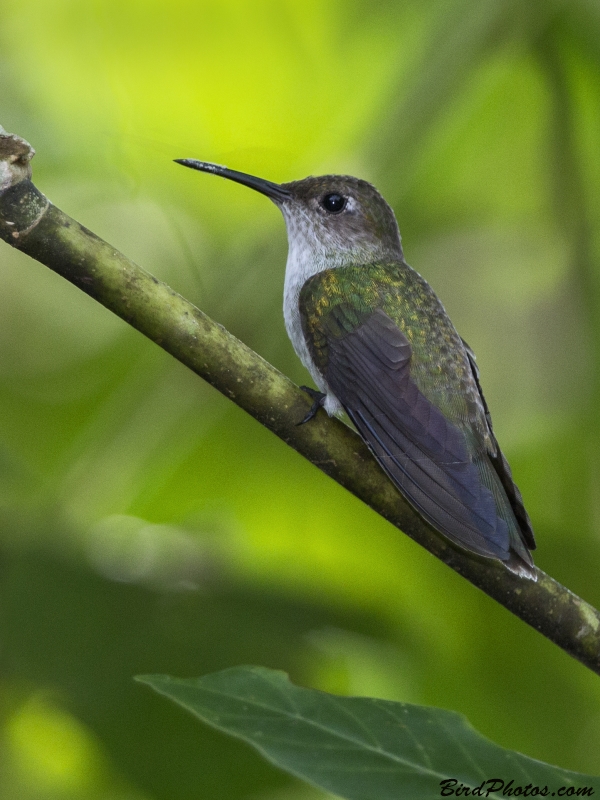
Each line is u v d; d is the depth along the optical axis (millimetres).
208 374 1943
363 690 2008
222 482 2035
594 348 2045
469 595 2023
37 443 2047
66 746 1995
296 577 1995
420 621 2025
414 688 2010
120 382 2051
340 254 2020
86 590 1978
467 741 1801
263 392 1947
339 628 1990
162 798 1970
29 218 1932
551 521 2041
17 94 2049
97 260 1935
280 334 2027
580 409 2047
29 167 1932
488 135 2047
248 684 1853
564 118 2039
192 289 2051
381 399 1984
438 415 1981
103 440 2006
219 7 2051
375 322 1992
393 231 2027
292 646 1984
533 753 2014
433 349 1990
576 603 1946
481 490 1969
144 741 1972
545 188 2051
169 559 1992
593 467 2045
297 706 1817
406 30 2045
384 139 2023
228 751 1972
